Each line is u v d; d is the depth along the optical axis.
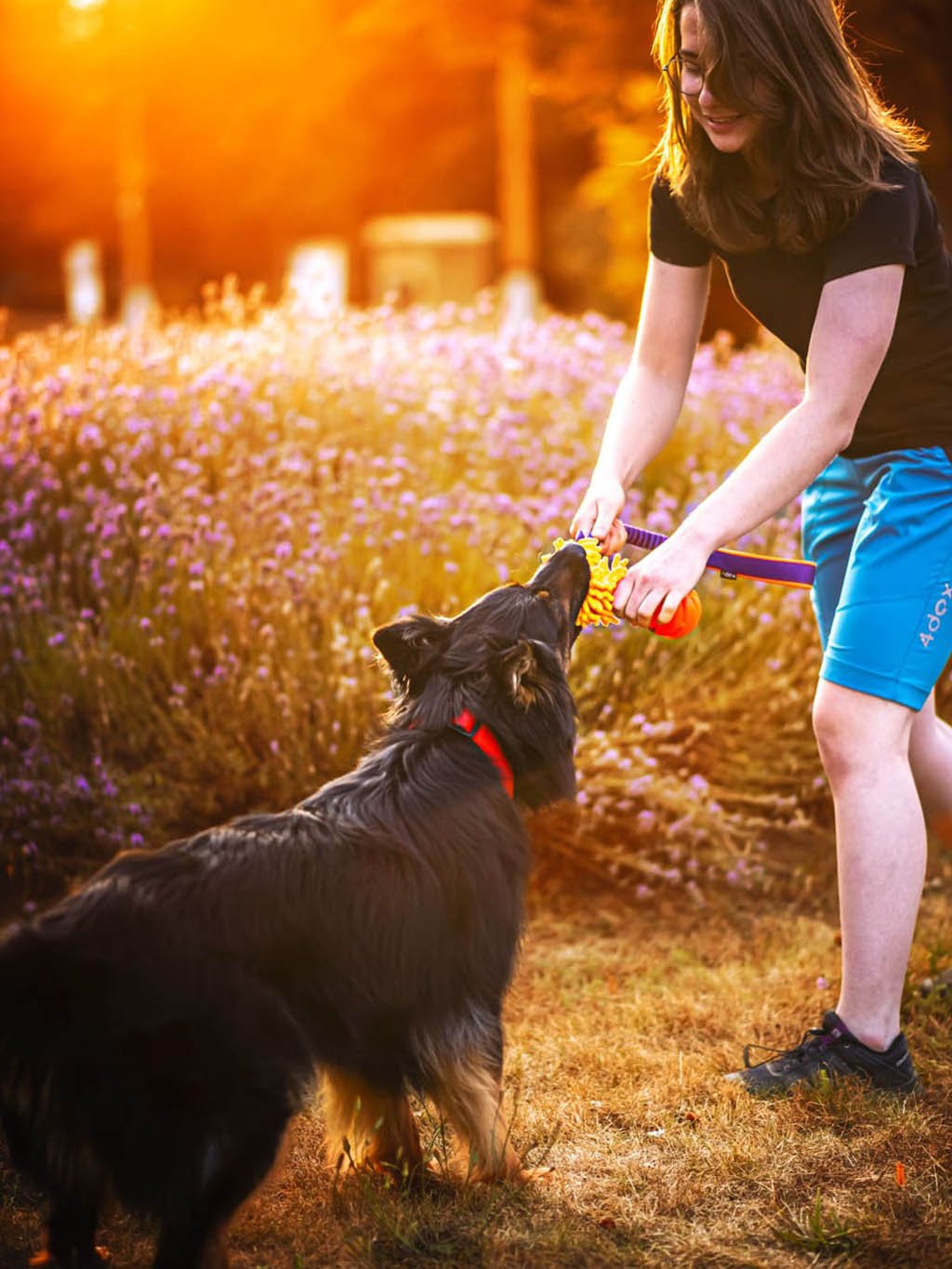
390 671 3.15
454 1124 2.84
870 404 3.21
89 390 5.67
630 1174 2.95
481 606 3.14
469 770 2.91
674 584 3.03
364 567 4.98
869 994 3.25
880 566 3.18
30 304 32.41
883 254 2.98
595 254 25.44
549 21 14.59
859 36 3.60
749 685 4.96
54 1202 2.54
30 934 2.40
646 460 3.52
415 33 18.78
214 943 2.47
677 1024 3.69
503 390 6.15
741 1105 3.22
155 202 29.33
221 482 5.44
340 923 2.60
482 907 2.80
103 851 4.55
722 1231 2.75
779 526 5.27
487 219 27.55
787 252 3.13
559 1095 3.31
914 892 3.23
